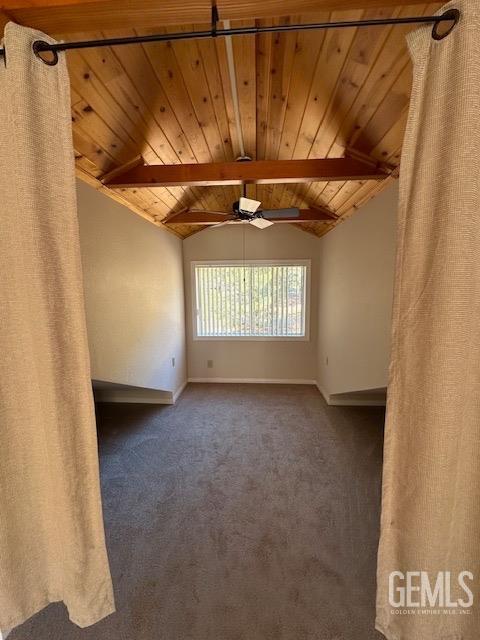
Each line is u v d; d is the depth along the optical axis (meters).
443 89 0.78
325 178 2.36
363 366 3.03
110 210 2.73
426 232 0.85
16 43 0.78
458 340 0.83
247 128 2.40
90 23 0.85
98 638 1.34
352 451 2.99
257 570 1.68
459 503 0.92
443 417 0.85
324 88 1.74
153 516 2.12
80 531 1.00
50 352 0.91
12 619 1.03
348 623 1.40
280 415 3.88
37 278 0.88
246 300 5.16
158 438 3.29
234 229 5.02
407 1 0.80
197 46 1.55
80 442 0.98
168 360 4.22
